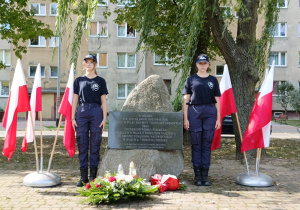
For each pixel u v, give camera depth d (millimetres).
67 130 5477
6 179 5992
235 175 6473
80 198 4711
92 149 5477
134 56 30344
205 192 5066
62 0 7219
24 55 30047
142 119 5691
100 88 5484
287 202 4555
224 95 6164
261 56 8320
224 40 8453
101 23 29938
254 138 5734
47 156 9055
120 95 30438
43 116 30500
